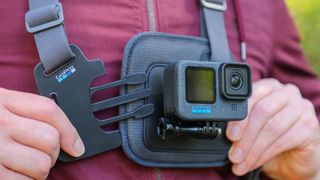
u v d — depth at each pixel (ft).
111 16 1.64
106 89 1.59
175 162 1.65
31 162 1.39
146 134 1.59
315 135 1.85
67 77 1.52
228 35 1.89
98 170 1.57
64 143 1.46
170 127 1.55
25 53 1.55
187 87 1.52
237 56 1.90
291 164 1.89
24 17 1.56
